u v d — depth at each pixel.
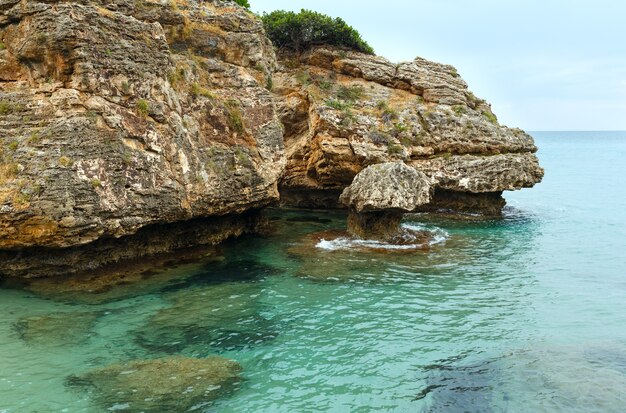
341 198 28.53
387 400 11.67
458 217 35.31
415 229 30.53
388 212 27.05
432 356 13.91
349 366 13.26
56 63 18.34
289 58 43.19
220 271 21.45
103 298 17.77
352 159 35.31
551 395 11.94
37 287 18.27
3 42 18.97
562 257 24.55
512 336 15.26
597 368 13.27
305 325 15.89
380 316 16.70
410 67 40.75
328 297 18.48
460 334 15.37
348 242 26.89
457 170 35.03
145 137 20.16
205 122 23.83
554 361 13.65
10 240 17.36
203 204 22.66
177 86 22.72
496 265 22.97
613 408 11.40
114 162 18.77
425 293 19.05
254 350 14.07
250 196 24.92
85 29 18.45
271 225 31.80
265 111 27.09
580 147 199.00
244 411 11.07
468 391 12.12
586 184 60.09
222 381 12.30
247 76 27.41
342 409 11.27
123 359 13.23
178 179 21.39
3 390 11.52
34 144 17.62
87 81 18.42
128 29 20.20
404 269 22.12
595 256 24.75
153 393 11.60
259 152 25.88
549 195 49.88
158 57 21.30
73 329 15.00
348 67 41.47
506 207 41.03
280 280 20.39
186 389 11.86
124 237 20.70
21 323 15.28
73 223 17.28
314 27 42.09
